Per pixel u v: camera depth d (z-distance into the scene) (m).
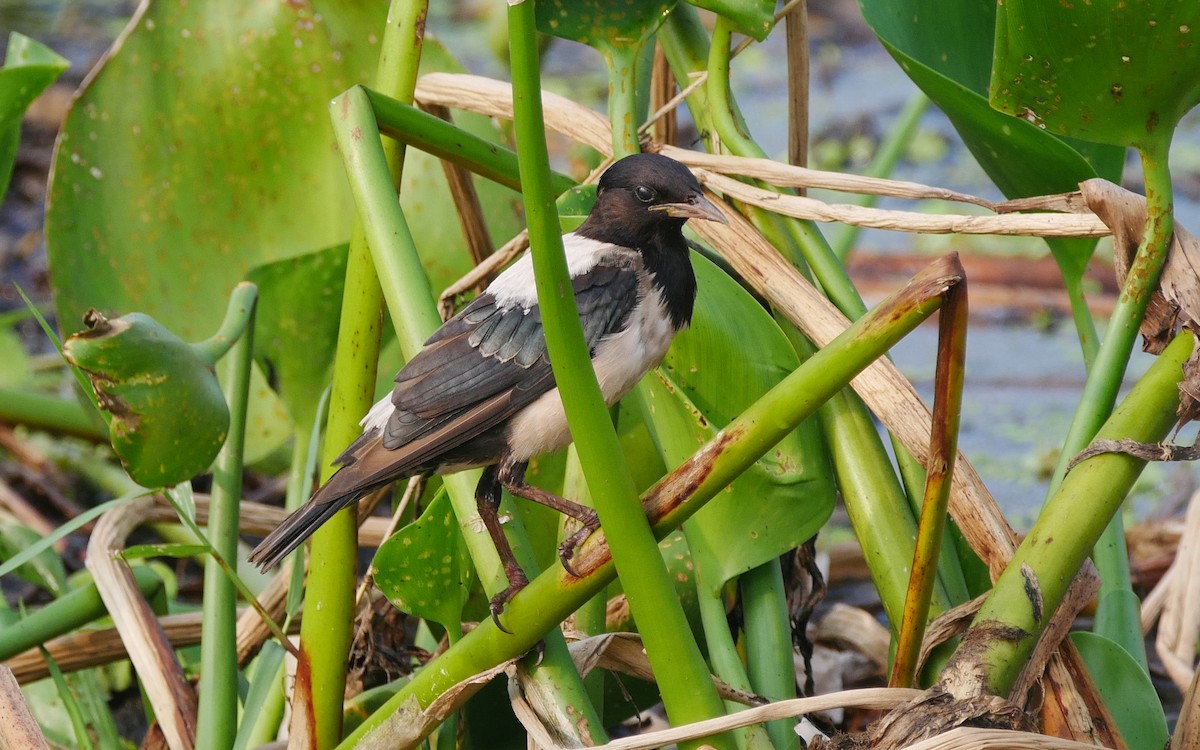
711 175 6.63
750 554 6.57
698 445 6.59
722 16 6.62
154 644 6.62
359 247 6.56
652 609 6.46
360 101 6.55
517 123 6.42
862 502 6.57
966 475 6.55
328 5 6.75
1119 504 6.50
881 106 9.83
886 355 6.58
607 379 6.57
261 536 6.80
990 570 6.55
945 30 6.66
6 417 6.91
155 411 6.55
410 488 6.66
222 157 6.76
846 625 6.72
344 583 6.55
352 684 6.65
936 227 6.57
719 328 6.59
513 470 6.55
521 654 6.49
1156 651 6.73
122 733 6.75
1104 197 6.54
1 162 6.75
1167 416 6.50
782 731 6.56
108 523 6.70
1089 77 6.51
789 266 6.61
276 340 6.71
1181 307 6.53
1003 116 6.58
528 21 6.41
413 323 6.54
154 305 6.79
